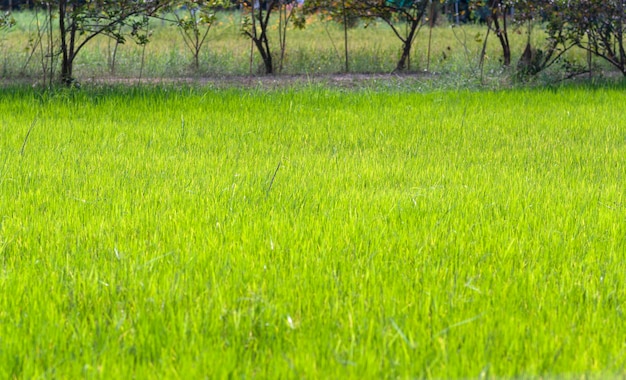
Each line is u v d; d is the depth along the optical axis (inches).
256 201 334.3
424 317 210.8
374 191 358.3
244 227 289.4
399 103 618.2
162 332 201.3
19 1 1423.5
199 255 256.8
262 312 211.6
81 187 353.1
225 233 283.9
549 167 417.4
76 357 189.2
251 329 205.9
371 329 201.6
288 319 204.4
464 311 216.7
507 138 494.3
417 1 885.8
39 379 178.4
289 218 306.2
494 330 203.5
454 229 295.6
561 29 782.5
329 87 743.1
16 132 478.9
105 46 1039.6
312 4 874.8
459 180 381.1
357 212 316.2
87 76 807.7
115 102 593.9
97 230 287.3
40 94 609.3
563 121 550.6
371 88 724.7
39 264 251.4
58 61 872.9
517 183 374.6
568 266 257.9
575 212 322.7
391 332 204.8
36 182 359.3
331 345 191.9
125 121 530.0
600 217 313.9
